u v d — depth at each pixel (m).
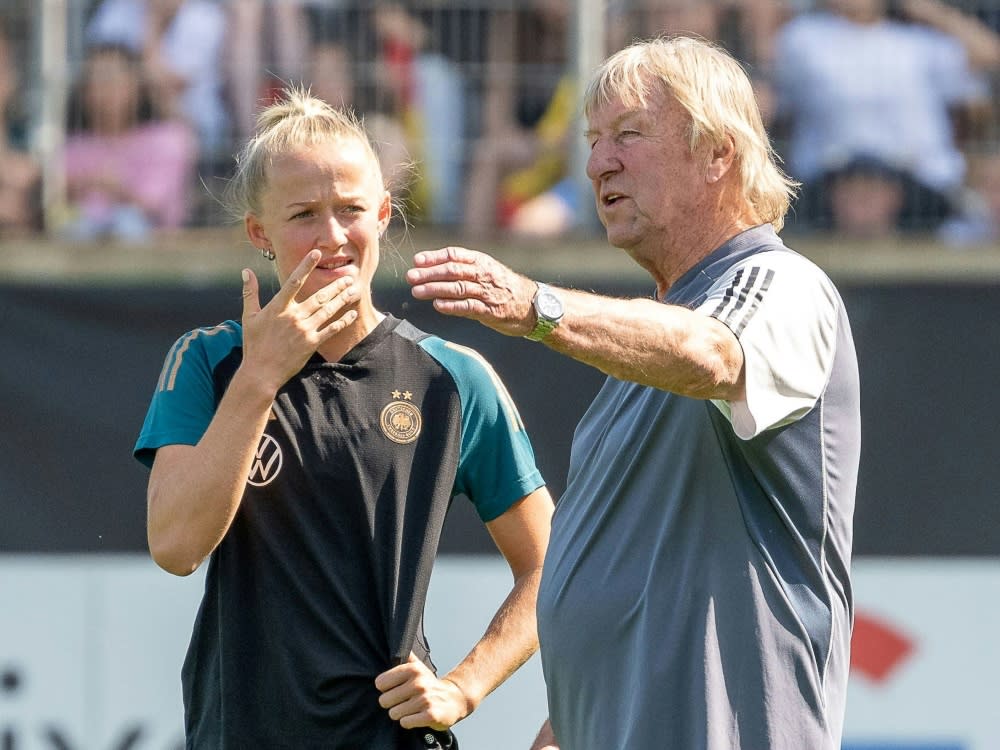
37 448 18.02
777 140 20.80
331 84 20.64
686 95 9.62
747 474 9.16
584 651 9.44
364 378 10.28
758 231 9.73
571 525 9.84
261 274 18.91
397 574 10.08
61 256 19.66
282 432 10.02
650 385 8.48
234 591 9.99
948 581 17.91
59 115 20.80
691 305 9.44
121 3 20.91
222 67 20.73
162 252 19.59
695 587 9.05
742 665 8.91
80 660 17.66
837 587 9.34
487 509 10.89
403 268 18.67
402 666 9.95
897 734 17.66
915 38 21.05
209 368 10.28
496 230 20.64
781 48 20.94
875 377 18.30
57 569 17.80
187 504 9.49
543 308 8.11
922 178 20.64
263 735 9.88
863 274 19.25
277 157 9.95
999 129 20.91
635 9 20.77
